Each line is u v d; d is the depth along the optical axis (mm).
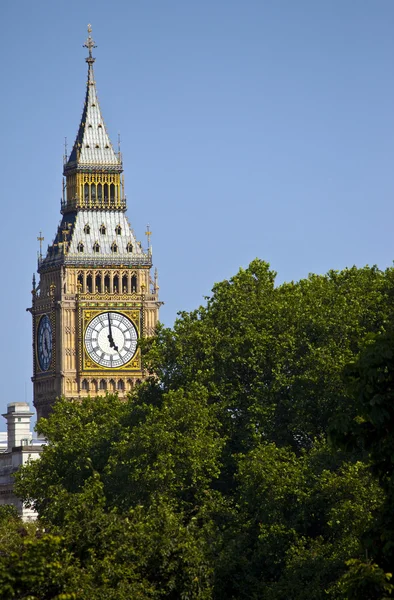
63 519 191625
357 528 196500
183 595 182500
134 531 183125
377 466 151625
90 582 171250
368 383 148500
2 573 160250
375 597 145875
